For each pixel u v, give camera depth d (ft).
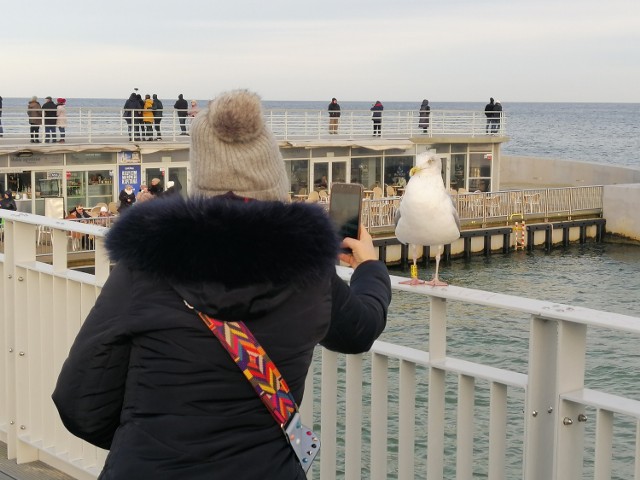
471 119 144.77
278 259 6.32
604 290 114.93
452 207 16.34
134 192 112.98
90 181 110.52
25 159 105.40
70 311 13.76
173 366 6.49
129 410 6.67
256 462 6.53
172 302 6.50
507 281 119.96
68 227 13.29
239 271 6.28
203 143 6.76
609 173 176.04
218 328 6.45
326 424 11.46
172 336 6.48
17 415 14.99
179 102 122.42
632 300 109.70
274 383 6.55
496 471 9.72
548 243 139.85
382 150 136.05
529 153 433.48
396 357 10.48
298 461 6.75
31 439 14.83
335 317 7.09
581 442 8.97
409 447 10.52
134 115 122.83
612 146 501.15
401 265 121.70
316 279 6.61
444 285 10.03
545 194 141.59
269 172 6.84
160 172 115.75
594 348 65.05
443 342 10.13
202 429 6.47
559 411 8.79
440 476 10.23
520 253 136.26
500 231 133.59
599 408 8.55
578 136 634.84
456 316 78.43
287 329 6.63
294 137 134.10
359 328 7.23
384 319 7.57
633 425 40.22
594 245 145.48
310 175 129.39
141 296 6.56
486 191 145.69
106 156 111.24
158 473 6.45
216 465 6.47
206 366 6.49
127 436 6.60
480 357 68.39
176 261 6.26
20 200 104.53
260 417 6.59
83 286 13.41
